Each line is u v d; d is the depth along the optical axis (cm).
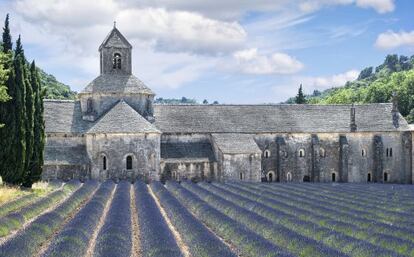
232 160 7000
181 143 7350
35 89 5431
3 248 1983
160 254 1994
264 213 3481
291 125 7838
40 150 5388
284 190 5516
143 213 3247
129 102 7312
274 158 7688
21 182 5100
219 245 2200
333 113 8212
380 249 2186
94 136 6569
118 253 1970
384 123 8138
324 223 3039
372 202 4422
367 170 8031
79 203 4081
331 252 2089
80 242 2191
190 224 2805
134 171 6631
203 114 7738
